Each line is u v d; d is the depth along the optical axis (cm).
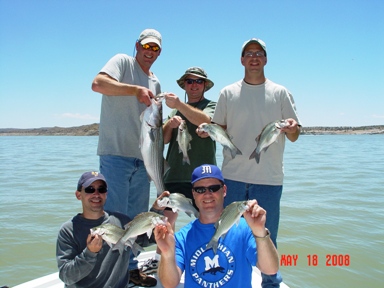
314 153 4562
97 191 432
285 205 1372
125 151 541
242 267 372
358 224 1121
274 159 516
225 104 543
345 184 1862
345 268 804
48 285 500
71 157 3703
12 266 827
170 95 508
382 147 6084
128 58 556
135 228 376
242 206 341
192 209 424
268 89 523
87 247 386
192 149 581
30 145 6975
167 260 354
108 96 544
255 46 512
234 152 507
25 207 1328
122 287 443
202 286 370
